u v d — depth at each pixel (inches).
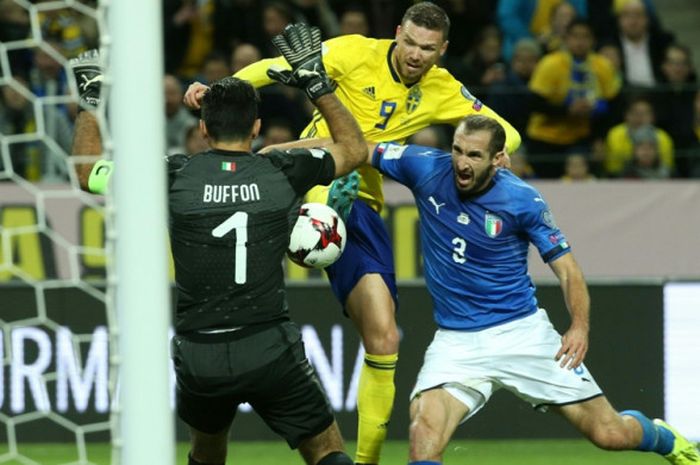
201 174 727.7
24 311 1212.5
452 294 828.6
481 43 1572.3
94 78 756.0
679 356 1244.5
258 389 727.1
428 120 891.4
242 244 719.1
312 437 747.4
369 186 904.9
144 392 571.8
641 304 1243.8
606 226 1416.1
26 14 1430.9
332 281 905.5
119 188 570.9
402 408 1237.7
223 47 1612.9
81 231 1344.7
